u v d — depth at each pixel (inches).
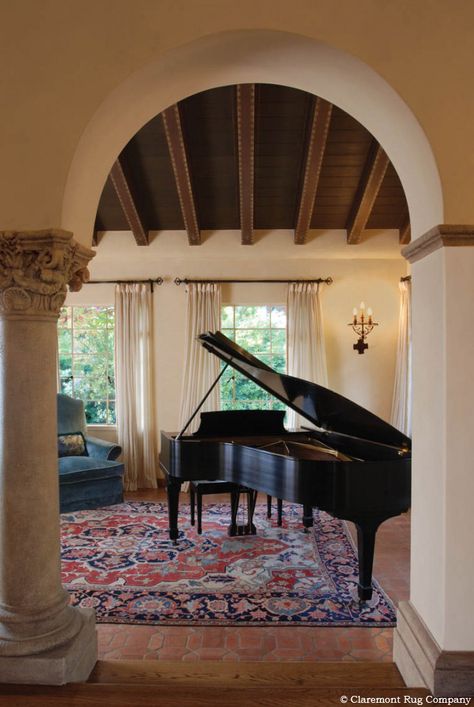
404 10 85.6
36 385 91.2
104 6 87.0
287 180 213.2
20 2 88.0
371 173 196.7
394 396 251.4
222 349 164.6
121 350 255.4
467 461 84.5
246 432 197.9
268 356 264.8
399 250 246.2
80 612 99.7
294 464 139.7
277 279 256.4
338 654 114.0
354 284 256.2
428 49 85.6
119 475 223.5
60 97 87.9
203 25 85.8
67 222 91.7
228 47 90.0
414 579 97.4
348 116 180.5
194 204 217.5
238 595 141.3
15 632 87.4
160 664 100.4
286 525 199.0
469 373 84.7
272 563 162.6
